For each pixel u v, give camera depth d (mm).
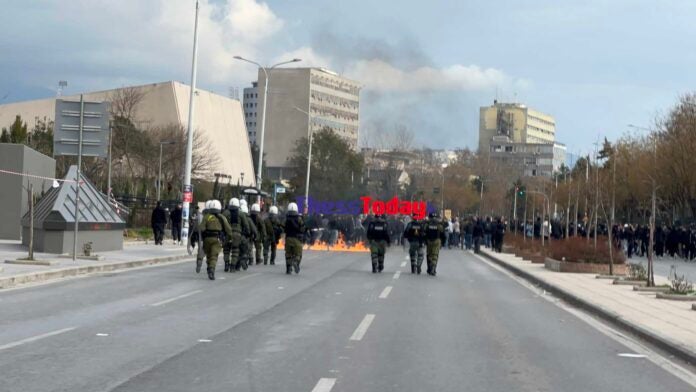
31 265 25109
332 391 9578
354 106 142000
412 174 99938
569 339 14750
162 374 10359
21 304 17219
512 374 11023
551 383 10508
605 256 32000
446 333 14773
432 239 29953
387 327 15312
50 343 12445
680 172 59688
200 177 79188
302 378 10305
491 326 16078
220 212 25234
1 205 37312
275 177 124750
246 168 106812
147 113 87250
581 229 56969
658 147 60969
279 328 14805
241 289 22078
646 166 62469
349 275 28438
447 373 10922
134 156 67000
